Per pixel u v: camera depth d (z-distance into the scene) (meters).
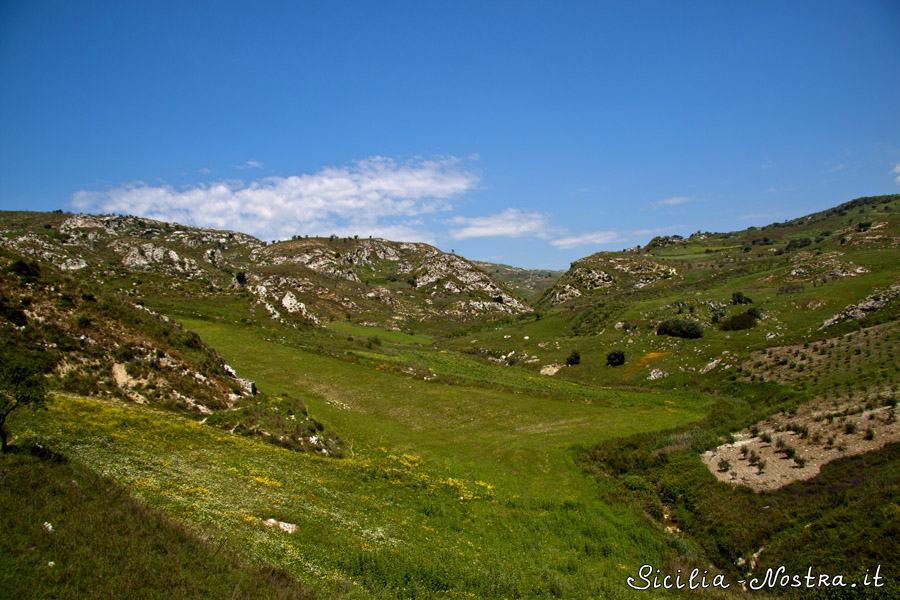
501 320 166.00
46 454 16.09
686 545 26.25
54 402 22.73
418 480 29.75
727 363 71.62
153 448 21.11
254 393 38.19
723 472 32.50
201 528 14.27
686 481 32.75
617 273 192.88
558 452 40.50
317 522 18.19
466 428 46.47
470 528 24.16
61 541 11.27
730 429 40.97
